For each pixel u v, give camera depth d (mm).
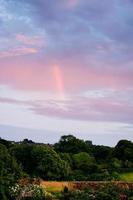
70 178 68500
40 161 69875
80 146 98250
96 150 97938
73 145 98750
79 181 63219
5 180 45438
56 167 69375
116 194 50781
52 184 55156
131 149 92875
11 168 50156
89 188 52219
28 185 47750
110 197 49156
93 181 62719
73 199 48031
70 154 83438
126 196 50281
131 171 77125
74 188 52844
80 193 49594
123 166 80625
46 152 71125
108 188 52469
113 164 80312
